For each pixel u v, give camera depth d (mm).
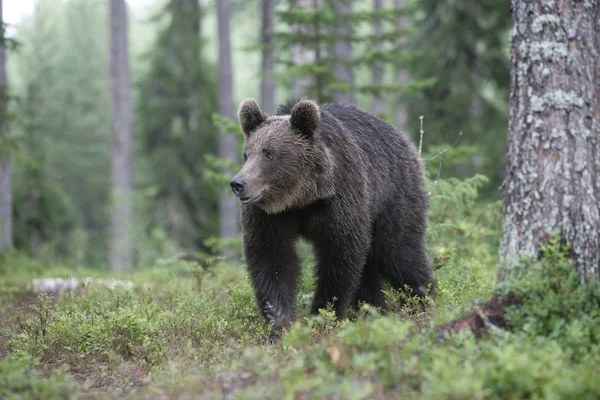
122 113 41281
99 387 8812
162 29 44750
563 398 6527
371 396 7027
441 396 6516
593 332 7941
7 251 28594
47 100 57719
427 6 33375
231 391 7738
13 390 7965
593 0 8945
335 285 11359
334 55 24672
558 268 8422
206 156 20562
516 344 7516
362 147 12070
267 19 40531
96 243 54000
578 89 8781
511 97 9289
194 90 42938
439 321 8648
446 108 31172
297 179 10781
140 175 51219
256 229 11156
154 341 9922
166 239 34000
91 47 68562
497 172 28031
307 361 8078
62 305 12039
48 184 42688
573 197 8656
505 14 31375
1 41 21938
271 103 41469
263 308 11141
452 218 16906
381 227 12570
